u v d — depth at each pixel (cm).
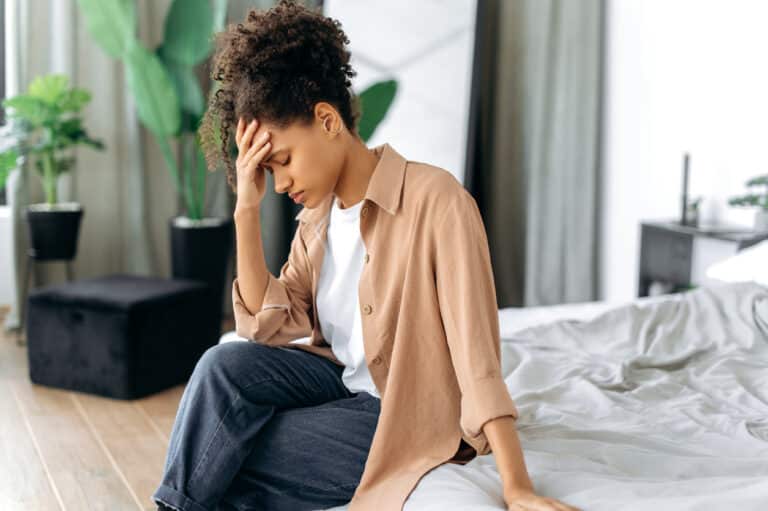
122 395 308
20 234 398
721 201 343
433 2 416
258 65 141
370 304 152
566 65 400
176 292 324
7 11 398
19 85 396
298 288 169
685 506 119
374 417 156
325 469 154
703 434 170
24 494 228
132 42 374
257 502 158
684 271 333
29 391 318
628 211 389
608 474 145
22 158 385
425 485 140
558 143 404
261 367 157
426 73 416
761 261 269
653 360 216
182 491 151
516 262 433
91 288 324
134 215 420
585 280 406
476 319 136
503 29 423
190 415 153
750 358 217
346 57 149
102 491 231
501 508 130
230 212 442
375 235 151
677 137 362
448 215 142
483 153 443
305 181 144
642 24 378
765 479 132
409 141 417
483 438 144
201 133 154
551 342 235
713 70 342
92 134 412
